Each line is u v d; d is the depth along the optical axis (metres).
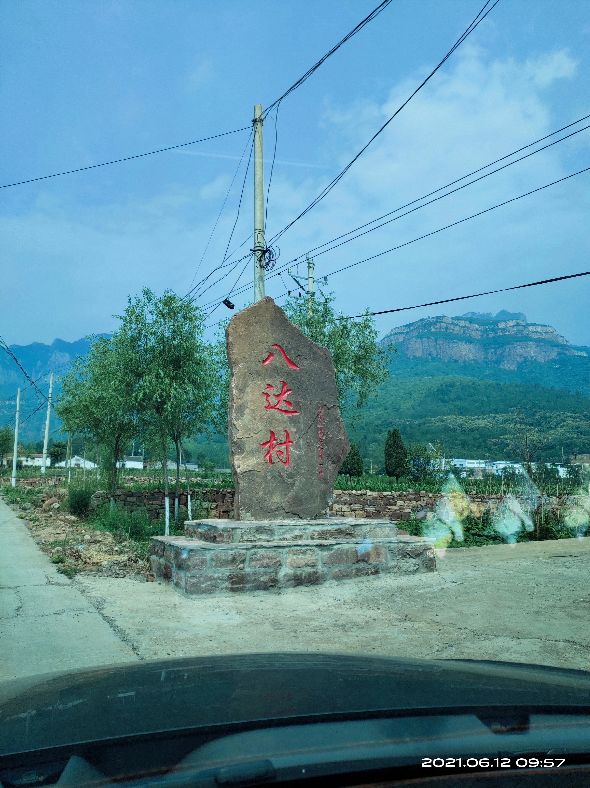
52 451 64.31
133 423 17.66
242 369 10.39
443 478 25.95
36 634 6.75
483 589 8.80
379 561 9.98
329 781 1.03
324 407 10.90
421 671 1.81
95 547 13.23
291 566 9.26
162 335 15.94
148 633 6.86
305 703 1.37
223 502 19.69
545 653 5.96
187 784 0.99
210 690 1.52
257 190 15.03
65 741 1.17
